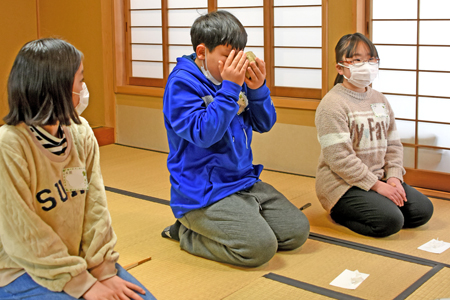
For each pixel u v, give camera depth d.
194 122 1.95
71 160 1.35
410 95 3.20
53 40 1.25
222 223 2.05
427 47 3.08
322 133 2.46
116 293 1.32
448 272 1.99
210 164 2.11
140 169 3.76
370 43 2.43
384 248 2.27
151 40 4.46
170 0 4.27
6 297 1.29
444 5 2.97
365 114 2.49
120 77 4.63
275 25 3.64
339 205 2.51
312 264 2.10
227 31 1.96
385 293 1.83
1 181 1.21
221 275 2.01
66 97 1.23
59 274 1.27
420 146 3.21
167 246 2.32
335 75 3.36
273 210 2.23
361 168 2.42
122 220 2.67
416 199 2.51
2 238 1.25
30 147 1.25
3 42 5.07
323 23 3.35
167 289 1.89
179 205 2.17
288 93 3.67
